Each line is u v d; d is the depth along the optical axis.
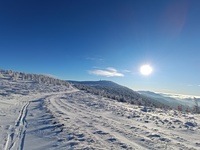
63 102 35.62
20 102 31.64
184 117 23.70
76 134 12.80
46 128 14.30
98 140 11.73
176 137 13.27
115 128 15.45
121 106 36.41
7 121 16.30
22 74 113.25
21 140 11.35
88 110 26.61
